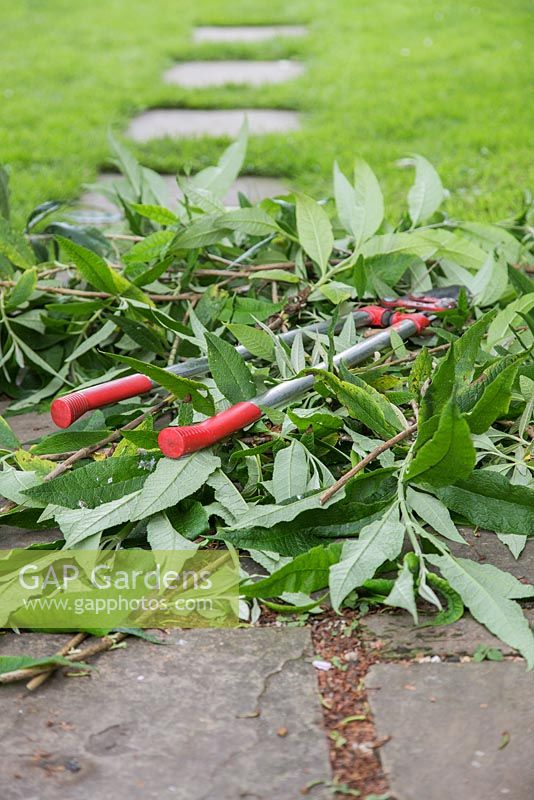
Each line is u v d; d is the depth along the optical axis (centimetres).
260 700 170
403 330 275
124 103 765
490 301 300
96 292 310
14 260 320
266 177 581
